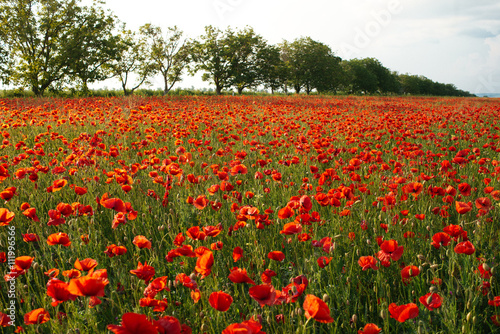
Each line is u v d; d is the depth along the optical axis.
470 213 3.55
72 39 38.12
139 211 3.76
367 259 2.31
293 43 75.75
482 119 13.27
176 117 10.29
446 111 16.45
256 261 2.75
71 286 1.49
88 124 9.26
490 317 2.30
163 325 1.48
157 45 50.09
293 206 2.89
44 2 36.34
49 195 3.96
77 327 2.08
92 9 39.81
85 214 3.25
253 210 2.74
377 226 3.34
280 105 17.50
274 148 6.86
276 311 2.31
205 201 3.06
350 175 4.55
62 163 4.84
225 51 59.47
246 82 61.38
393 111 15.85
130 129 7.68
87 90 39.41
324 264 2.39
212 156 5.65
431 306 1.95
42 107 12.24
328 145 6.26
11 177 4.50
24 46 37.09
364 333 1.74
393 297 2.55
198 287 2.04
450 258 2.56
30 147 6.99
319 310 1.52
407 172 5.02
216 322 2.13
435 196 3.80
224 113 13.02
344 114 15.05
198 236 2.36
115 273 2.64
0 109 12.30
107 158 5.37
